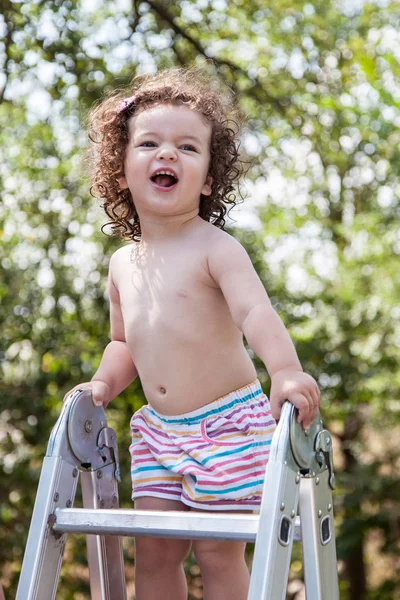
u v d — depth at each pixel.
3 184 9.84
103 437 2.23
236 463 2.06
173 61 8.22
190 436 2.12
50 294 9.59
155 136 2.18
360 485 12.04
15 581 8.73
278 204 13.06
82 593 9.27
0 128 9.78
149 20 8.39
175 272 2.15
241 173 2.77
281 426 1.79
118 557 2.26
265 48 10.13
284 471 1.76
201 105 2.24
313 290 12.69
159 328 2.15
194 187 2.17
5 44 7.52
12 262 9.73
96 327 9.92
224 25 9.24
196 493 2.04
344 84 9.66
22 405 8.92
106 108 2.44
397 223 11.02
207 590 2.08
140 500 2.17
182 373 2.13
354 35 10.42
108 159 2.31
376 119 10.37
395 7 10.49
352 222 11.82
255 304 2.00
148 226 2.24
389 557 13.12
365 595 13.19
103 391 2.24
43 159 10.08
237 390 2.16
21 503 9.04
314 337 12.00
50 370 9.17
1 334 9.29
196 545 2.11
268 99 8.84
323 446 1.89
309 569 1.84
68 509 2.00
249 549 9.18
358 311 11.52
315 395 1.84
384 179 11.77
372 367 12.00
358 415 13.19
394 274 10.85
